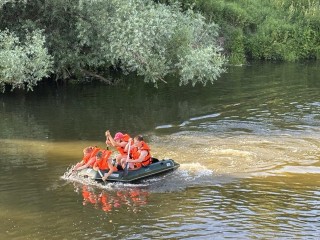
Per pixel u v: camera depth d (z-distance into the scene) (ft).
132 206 38.14
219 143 52.95
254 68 103.86
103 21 70.03
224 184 42.39
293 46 117.70
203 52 70.79
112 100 73.10
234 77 92.58
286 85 85.30
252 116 64.39
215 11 115.55
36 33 69.67
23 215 36.63
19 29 73.67
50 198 39.55
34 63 66.49
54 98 73.61
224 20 116.67
